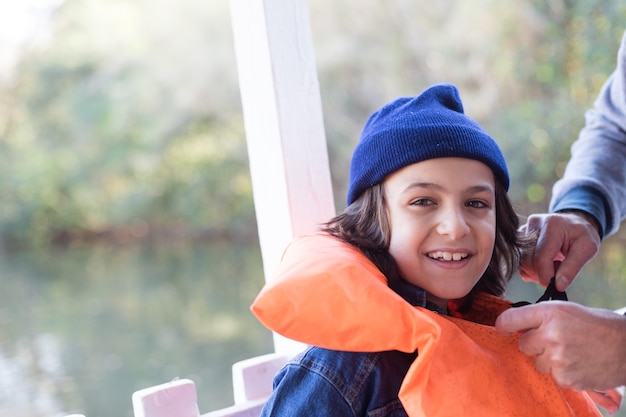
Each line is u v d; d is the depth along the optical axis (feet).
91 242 50.37
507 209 4.67
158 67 42.19
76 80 47.24
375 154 4.31
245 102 5.29
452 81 29.07
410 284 4.27
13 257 48.88
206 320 33.27
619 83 5.32
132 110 44.78
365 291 3.70
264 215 5.30
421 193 4.18
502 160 4.45
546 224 4.91
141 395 4.47
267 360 4.95
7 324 33.91
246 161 44.32
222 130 44.06
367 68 32.19
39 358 29.12
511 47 27.61
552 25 26.55
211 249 46.37
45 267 45.73
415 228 4.18
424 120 4.26
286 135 5.04
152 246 48.34
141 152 46.44
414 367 3.58
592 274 24.91
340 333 3.73
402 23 31.19
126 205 47.70
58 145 48.93
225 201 45.75
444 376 3.75
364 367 4.01
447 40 29.35
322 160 5.18
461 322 4.13
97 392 25.53
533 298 22.59
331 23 32.65
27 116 48.39
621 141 5.38
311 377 4.02
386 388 4.01
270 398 4.07
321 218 5.17
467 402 3.72
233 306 35.12
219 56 40.65
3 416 23.38
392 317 3.64
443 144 4.18
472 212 4.29
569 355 3.59
